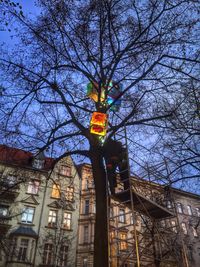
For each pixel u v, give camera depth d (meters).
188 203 44.41
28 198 36.97
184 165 13.20
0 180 18.14
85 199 39.31
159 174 13.18
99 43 14.02
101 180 11.24
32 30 13.86
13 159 14.34
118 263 11.55
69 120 13.30
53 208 38.06
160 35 13.38
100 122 10.63
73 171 38.78
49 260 34.69
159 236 12.75
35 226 36.03
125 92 13.39
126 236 33.75
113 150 11.26
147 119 12.71
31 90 13.60
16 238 33.81
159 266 12.84
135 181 11.86
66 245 36.38
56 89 13.66
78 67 13.77
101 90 13.70
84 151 12.45
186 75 12.80
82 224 38.28
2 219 32.75
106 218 10.57
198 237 36.91
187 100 12.83
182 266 11.47
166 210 11.89
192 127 12.73
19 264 32.75
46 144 13.40
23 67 13.70
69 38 14.12
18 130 13.79
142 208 12.15
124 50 13.20
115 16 13.47
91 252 35.62
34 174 15.18
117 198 11.41
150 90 13.20
